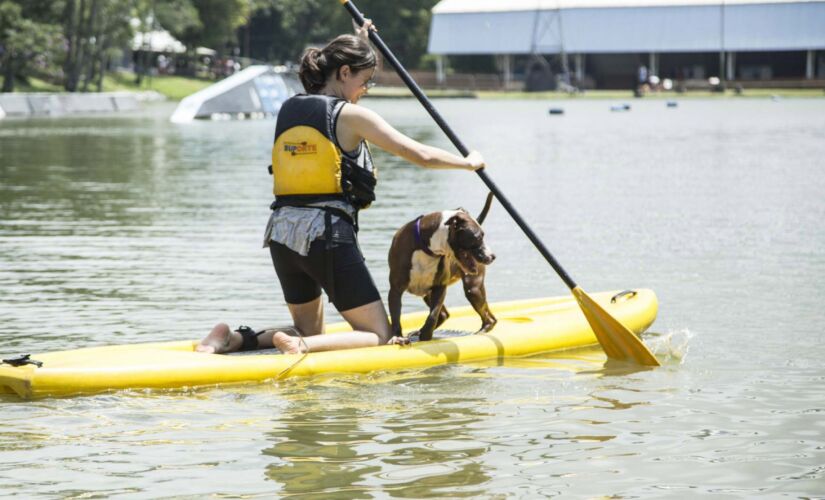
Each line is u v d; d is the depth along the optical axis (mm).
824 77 107062
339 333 7496
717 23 101312
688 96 97812
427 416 6277
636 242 13594
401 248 7562
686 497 4992
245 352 7441
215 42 111500
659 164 26594
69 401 6516
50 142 35656
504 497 4969
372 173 7527
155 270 11680
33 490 5039
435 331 8359
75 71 73625
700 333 8602
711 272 11383
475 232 7297
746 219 15789
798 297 9984
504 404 6555
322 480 5184
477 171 7945
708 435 5914
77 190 20641
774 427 6066
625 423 6148
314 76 7586
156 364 6812
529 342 8023
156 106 74875
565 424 6113
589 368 7555
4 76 70938
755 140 35688
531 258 12383
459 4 108500
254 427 6035
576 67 106938
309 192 7355
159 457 5516
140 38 100625
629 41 103250
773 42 100438
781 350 7980
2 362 6730
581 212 16875
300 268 7496
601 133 41500
